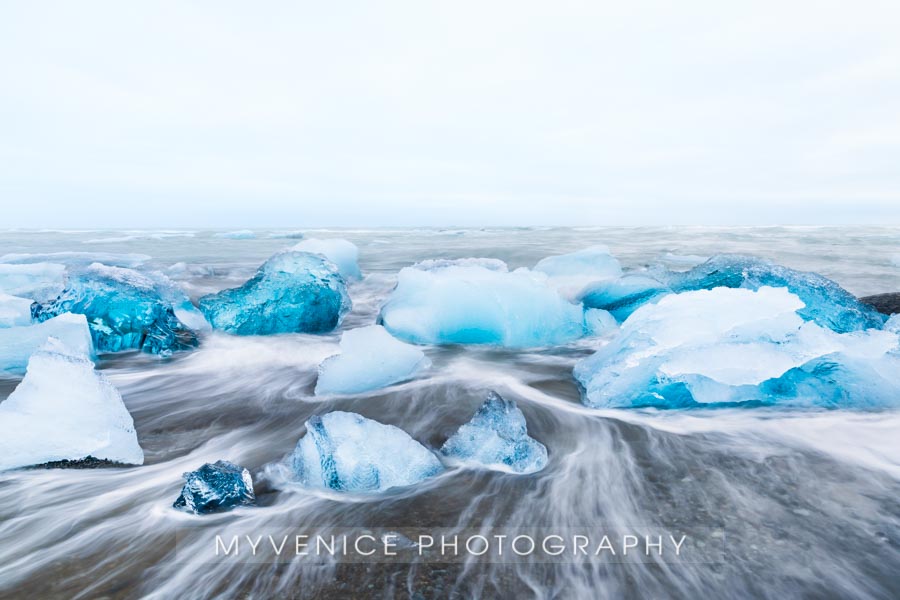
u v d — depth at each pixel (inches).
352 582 64.4
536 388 148.4
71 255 448.5
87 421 101.2
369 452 90.3
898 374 120.3
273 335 212.1
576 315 203.9
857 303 157.2
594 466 96.8
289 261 226.5
